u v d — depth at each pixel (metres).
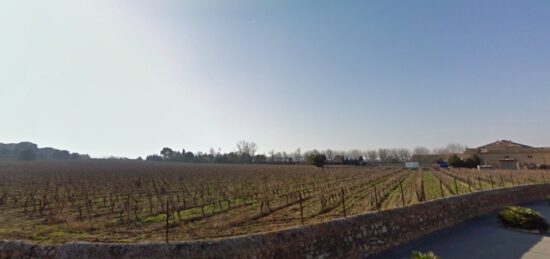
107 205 18.28
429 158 87.00
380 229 9.28
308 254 7.36
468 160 58.94
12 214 15.11
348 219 8.61
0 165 67.12
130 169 60.44
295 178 37.56
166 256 5.99
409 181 33.31
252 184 30.12
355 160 83.44
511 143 76.19
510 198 18.14
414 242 10.23
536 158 62.19
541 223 11.87
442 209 12.34
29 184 30.69
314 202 18.66
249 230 11.55
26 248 6.31
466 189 24.36
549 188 22.81
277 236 7.04
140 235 10.88
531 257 8.80
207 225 12.53
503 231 11.81
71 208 17.17
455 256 8.86
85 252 6.02
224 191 24.58
